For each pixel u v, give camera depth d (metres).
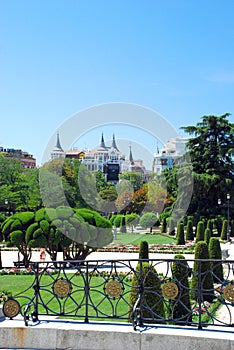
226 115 43.22
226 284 6.34
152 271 7.47
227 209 40.84
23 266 19.02
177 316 8.55
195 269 11.59
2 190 48.88
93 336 6.12
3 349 6.25
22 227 18.39
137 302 6.37
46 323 6.46
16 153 98.56
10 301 6.65
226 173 41.97
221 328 6.13
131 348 6.00
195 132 43.34
